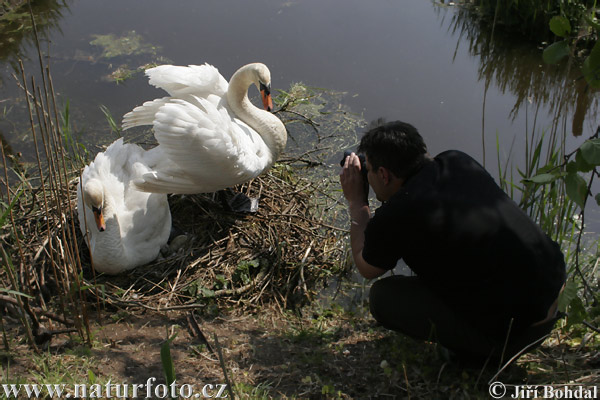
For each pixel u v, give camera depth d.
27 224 5.17
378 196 3.37
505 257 2.96
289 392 3.46
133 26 9.26
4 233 5.07
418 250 3.05
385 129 3.13
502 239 2.96
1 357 3.48
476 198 3.01
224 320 4.48
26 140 6.75
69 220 5.27
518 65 8.45
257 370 3.72
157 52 8.55
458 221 2.95
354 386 3.54
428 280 3.20
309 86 8.05
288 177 6.40
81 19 9.35
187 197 5.71
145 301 4.62
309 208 6.02
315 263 5.38
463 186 3.04
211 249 5.24
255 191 6.02
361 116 7.58
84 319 3.77
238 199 5.75
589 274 4.77
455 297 3.15
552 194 4.71
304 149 7.15
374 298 3.66
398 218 3.01
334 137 7.32
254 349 3.99
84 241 5.11
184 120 4.72
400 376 3.56
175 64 8.27
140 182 4.78
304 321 4.64
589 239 5.54
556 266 3.09
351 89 8.05
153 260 5.11
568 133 7.02
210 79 5.54
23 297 3.80
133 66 8.20
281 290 5.03
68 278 3.97
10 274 3.49
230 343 4.06
